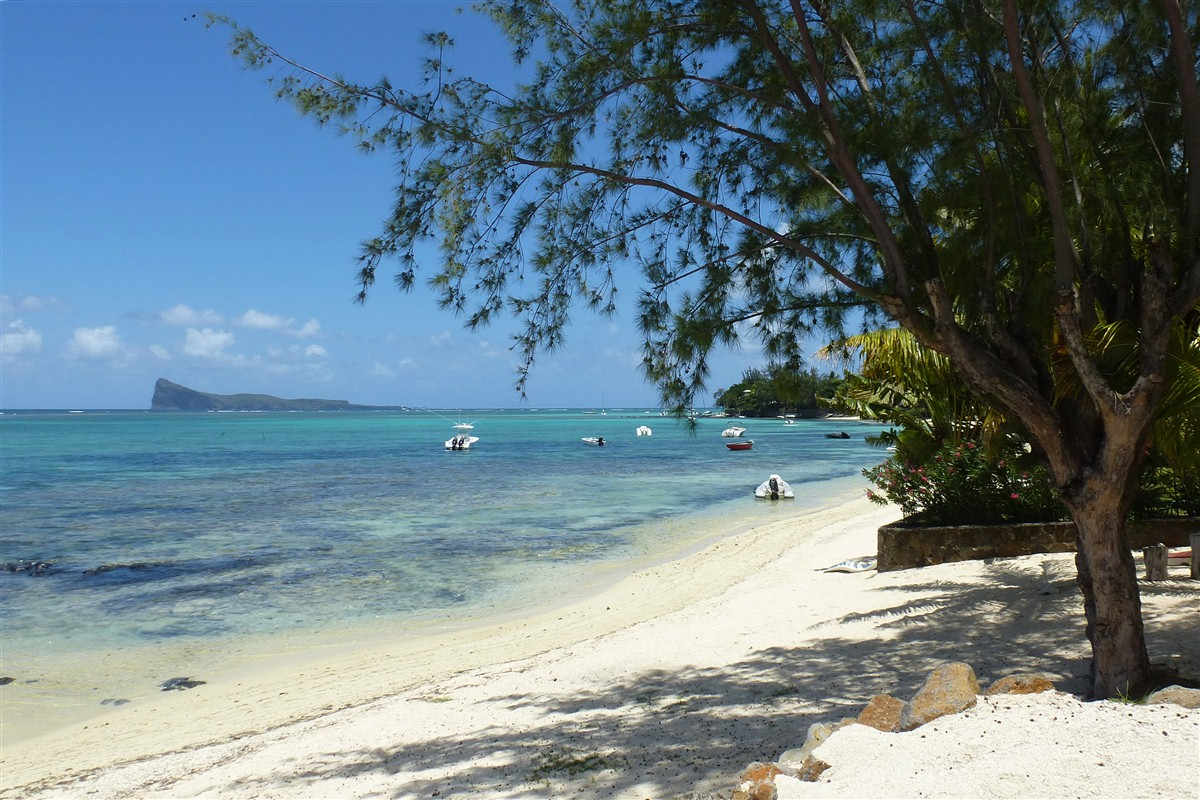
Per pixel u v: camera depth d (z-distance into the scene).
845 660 8.34
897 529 12.90
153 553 20.36
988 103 6.63
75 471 49.91
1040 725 3.91
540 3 7.02
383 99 6.63
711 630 10.58
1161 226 5.66
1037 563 11.65
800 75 7.09
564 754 6.33
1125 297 6.34
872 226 6.29
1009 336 6.38
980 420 12.54
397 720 8.06
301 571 18.00
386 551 20.45
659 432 126.38
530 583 16.58
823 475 44.31
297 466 53.69
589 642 10.92
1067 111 6.71
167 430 143.50
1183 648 7.16
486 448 78.38
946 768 3.56
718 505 29.94
